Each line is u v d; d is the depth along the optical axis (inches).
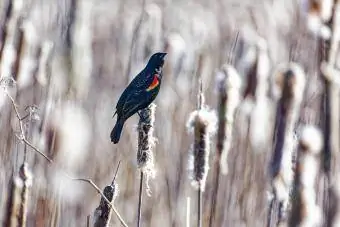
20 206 313.7
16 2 415.8
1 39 409.7
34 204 394.0
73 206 428.8
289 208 276.2
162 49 525.0
